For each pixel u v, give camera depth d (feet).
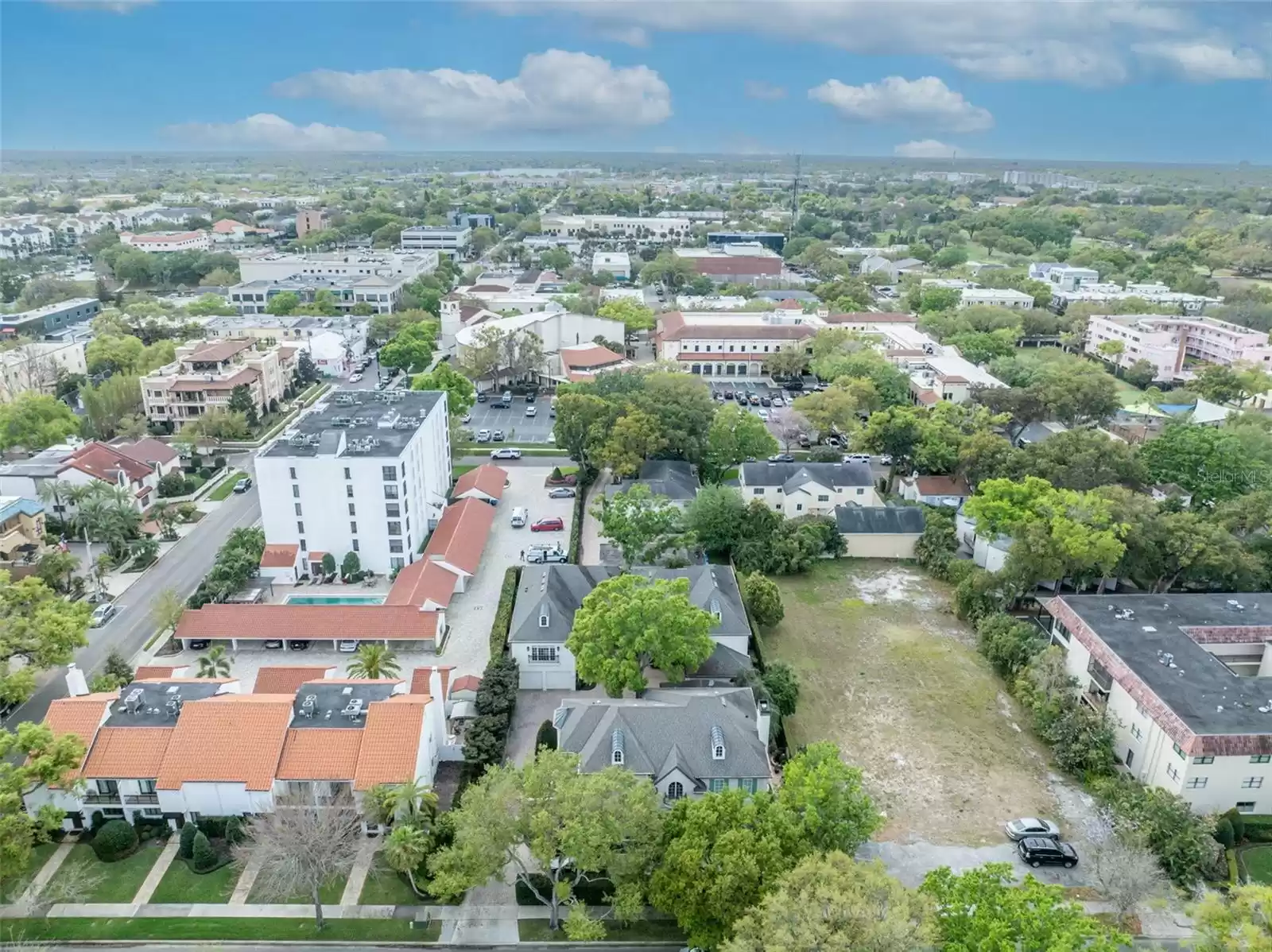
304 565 404.16
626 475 465.88
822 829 208.64
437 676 274.36
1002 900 176.04
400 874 236.02
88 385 619.67
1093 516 355.77
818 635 358.02
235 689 282.15
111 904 226.58
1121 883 213.25
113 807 247.09
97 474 441.68
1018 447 524.11
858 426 523.70
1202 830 232.94
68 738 236.84
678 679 287.48
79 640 308.60
